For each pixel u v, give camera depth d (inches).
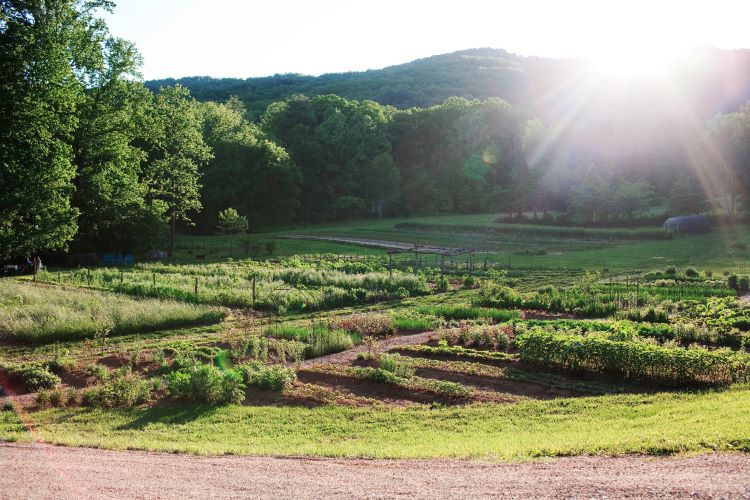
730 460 333.4
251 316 1100.5
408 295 1362.0
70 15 1440.7
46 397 609.9
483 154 4197.8
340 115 4156.0
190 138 2460.6
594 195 3105.3
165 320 992.9
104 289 1348.4
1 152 1275.8
